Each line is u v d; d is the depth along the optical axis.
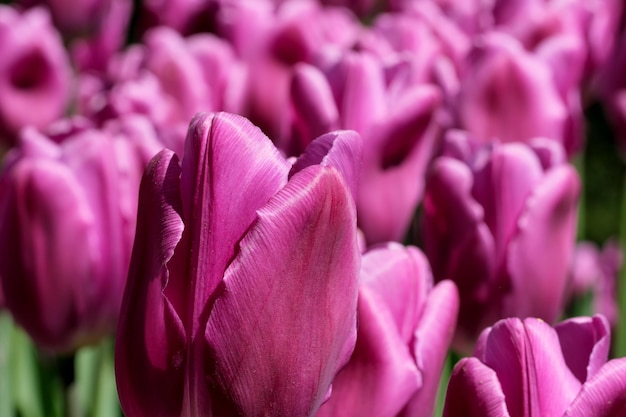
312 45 0.75
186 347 0.49
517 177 0.66
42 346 0.67
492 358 0.51
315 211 0.48
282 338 0.49
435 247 0.66
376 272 0.54
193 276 0.49
